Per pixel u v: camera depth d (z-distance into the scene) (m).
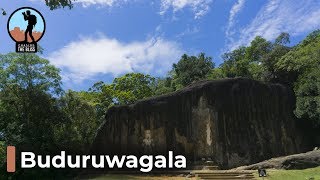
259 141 35.16
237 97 36.16
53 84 36.34
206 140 34.88
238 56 51.09
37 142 31.12
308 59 37.41
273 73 40.91
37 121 33.97
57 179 30.05
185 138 35.25
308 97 33.38
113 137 35.31
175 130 35.50
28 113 33.84
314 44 40.31
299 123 36.22
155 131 35.59
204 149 34.69
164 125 35.69
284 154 35.12
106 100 51.28
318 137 35.53
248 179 23.03
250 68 45.66
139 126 35.75
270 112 36.31
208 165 32.88
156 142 35.38
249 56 50.41
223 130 35.12
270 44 49.78
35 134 31.42
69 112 37.47
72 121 37.03
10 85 34.19
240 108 35.94
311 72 35.09
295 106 36.62
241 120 35.62
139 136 35.56
